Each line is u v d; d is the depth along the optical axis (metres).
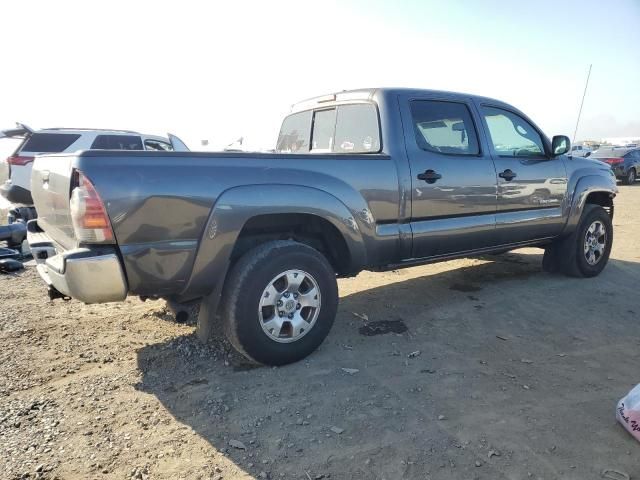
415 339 4.18
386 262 4.22
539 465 2.51
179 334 4.29
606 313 4.79
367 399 3.18
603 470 2.47
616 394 3.24
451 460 2.56
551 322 4.56
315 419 2.96
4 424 2.92
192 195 3.16
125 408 3.11
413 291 5.59
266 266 3.45
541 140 5.58
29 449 2.68
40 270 3.66
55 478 2.45
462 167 4.57
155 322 4.59
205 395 3.26
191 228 3.19
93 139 10.23
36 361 3.76
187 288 3.30
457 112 4.75
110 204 2.93
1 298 5.39
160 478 2.46
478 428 2.84
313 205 3.61
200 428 2.89
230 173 3.31
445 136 4.61
